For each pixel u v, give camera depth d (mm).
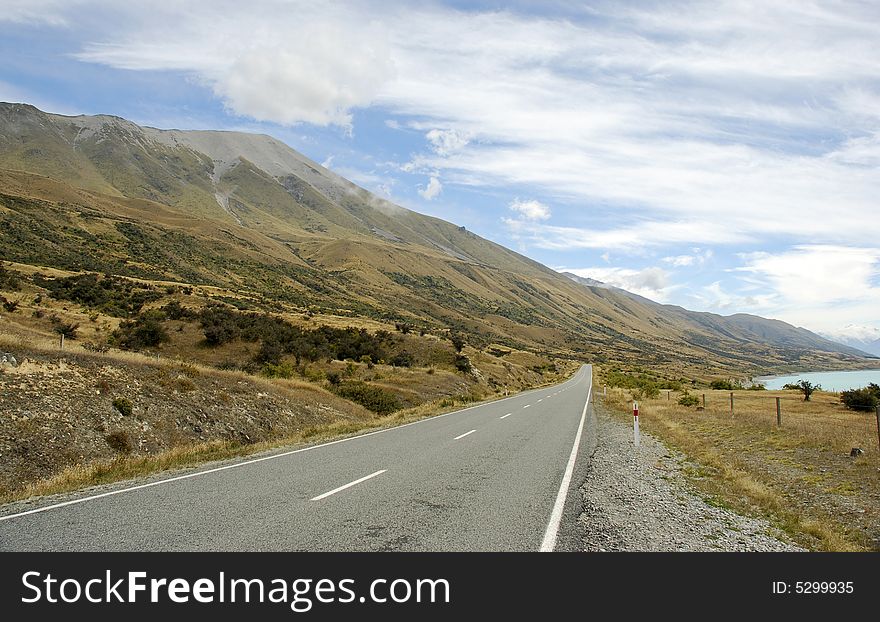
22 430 13102
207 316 55750
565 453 13047
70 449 13445
